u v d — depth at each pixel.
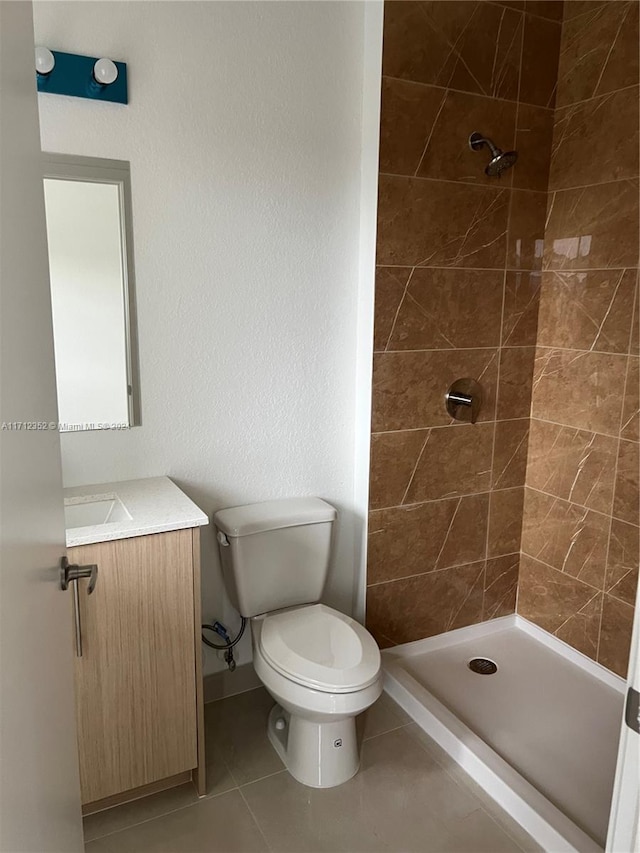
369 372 2.32
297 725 2.00
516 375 2.61
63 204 1.85
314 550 2.23
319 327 2.31
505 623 2.84
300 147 2.16
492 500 2.68
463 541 2.65
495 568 2.76
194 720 1.87
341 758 1.99
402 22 2.11
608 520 2.38
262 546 2.12
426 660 2.60
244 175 2.09
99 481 2.05
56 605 1.00
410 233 2.27
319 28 2.12
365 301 2.31
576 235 2.40
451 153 2.28
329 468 2.44
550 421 2.59
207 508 2.24
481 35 2.25
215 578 2.28
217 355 2.15
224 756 2.10
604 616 2.44
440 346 2.42
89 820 1.84
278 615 2.15
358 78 2.21
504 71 2.32
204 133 2.00
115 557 1.66
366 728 2.25
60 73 1.77
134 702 1.77
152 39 1.89
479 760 1.99
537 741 2.15
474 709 2.30
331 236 2.27
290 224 2.19
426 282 2.34
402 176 2.21
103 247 1.92
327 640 2.00
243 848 1.75
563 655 2.63
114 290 1.96
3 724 0.66
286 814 1.87
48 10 1.75
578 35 2.33
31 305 0.85
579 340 2.43
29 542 0.81
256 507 2.25
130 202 1.94
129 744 1.79
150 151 1.94
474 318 2.46
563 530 2.58
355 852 1.74
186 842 1.77
